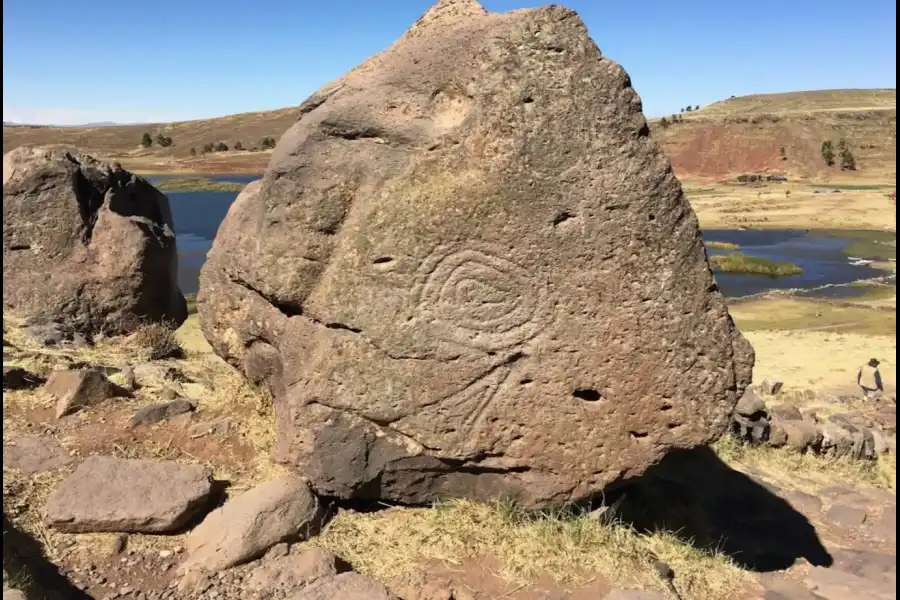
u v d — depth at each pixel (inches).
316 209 150.9
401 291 147.1
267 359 168.7
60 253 276.4
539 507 152.9
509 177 141.1
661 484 194.7
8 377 208.8
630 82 141.6
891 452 271.9
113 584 127.0
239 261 163.3
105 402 202.5
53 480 158.6
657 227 140.5
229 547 133.7
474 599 130.1
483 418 149.0
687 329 142.4
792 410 291.6
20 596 108.6
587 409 146.8
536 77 139.6
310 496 148.6
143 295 288.0
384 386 149.8
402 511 157.3
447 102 148.9
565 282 143.2
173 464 155.8
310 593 119.9
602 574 139.6
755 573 158.7
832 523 195.0
